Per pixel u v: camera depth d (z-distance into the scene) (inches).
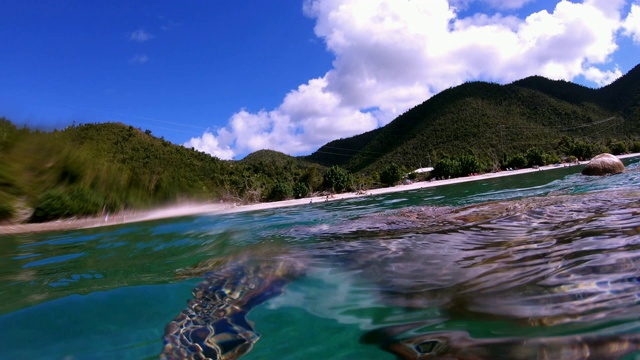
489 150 3152.1
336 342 60.2
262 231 193.6
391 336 60.7
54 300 82.4
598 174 498.0
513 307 65.3
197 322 70.4
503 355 50.6
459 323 62.6
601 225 124.1
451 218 166.7
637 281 69.3
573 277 75.7
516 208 174.2
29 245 171.2
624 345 49.0
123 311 76.4
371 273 94.5
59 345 60.2
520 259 93.4
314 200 862.5
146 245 159.3
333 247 127.2
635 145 2324.1
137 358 56.6
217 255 128.7
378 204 450.9
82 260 130.3
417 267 95.8
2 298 85.2
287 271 101.2
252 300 81.6
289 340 61.6
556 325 56.8
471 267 91.4
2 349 59.6
